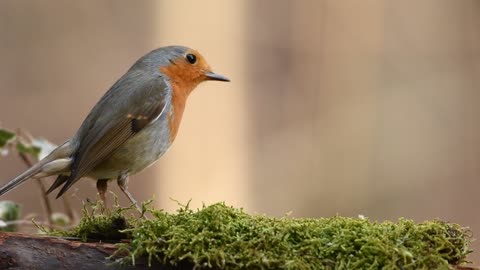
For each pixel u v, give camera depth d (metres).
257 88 16.23
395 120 15.38
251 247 4.81
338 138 15.19
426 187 14.55
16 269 4.92
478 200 14.41
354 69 15.87
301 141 15.38
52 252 4.97
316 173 14.58
